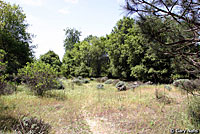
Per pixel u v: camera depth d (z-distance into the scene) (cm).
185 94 831
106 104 749
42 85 926
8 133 354
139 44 1828
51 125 466
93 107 707
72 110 651
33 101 736
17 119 459
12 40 1759
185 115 501
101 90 1339
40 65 976
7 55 1723
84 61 3406
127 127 471
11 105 628
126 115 580
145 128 452
